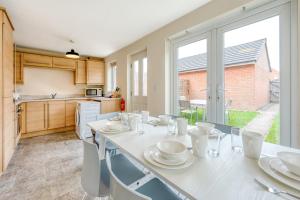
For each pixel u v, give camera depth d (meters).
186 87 2.77
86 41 3.70
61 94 4.83
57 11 2.37
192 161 0.86
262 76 1.92
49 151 2.85
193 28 2.50
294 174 0.69
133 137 1.32
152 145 1.12
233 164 0.85
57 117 4.11
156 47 3.12
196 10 2.37
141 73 3.78
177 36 2.84
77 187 1.80
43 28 2.96
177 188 0.66
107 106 4.09
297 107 1.60
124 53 4.16
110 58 4.90
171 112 3.01
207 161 0.89
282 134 1.76
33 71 4.37
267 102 1.89
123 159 1.54
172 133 1.43
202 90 2.53
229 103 2.23
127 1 2.16
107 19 2.66
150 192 1.06
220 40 2.27
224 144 1.18
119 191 0.65
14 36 3.33
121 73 4.34
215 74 2.34
